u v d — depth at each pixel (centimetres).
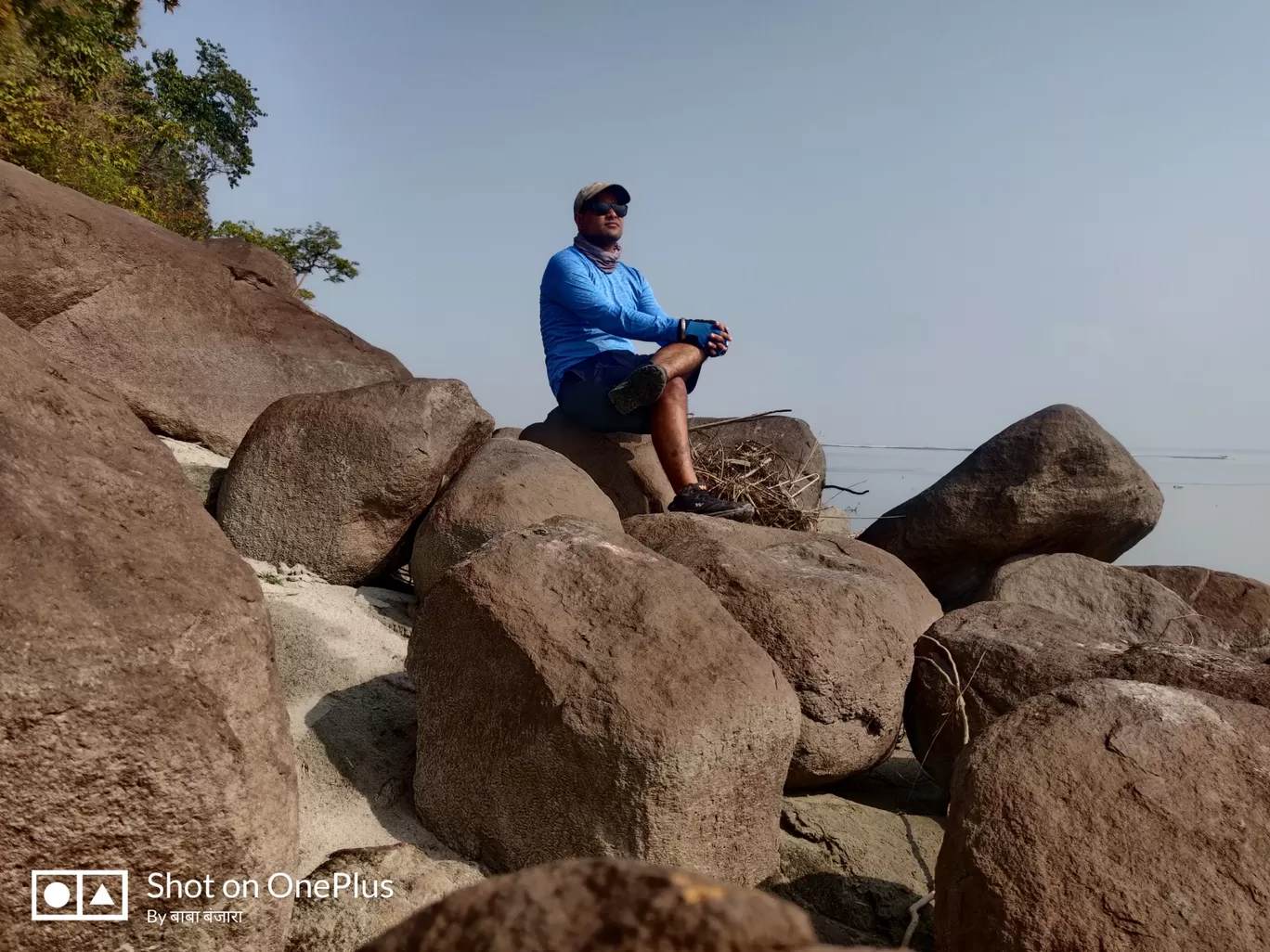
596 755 249
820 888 284
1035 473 616
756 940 79
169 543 213
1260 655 584
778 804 280
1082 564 591
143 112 1675
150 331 543
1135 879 210
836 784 353
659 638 268
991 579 604
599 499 443
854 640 329
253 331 585
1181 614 574
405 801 289
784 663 321
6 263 500
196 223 1625
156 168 1655
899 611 349
